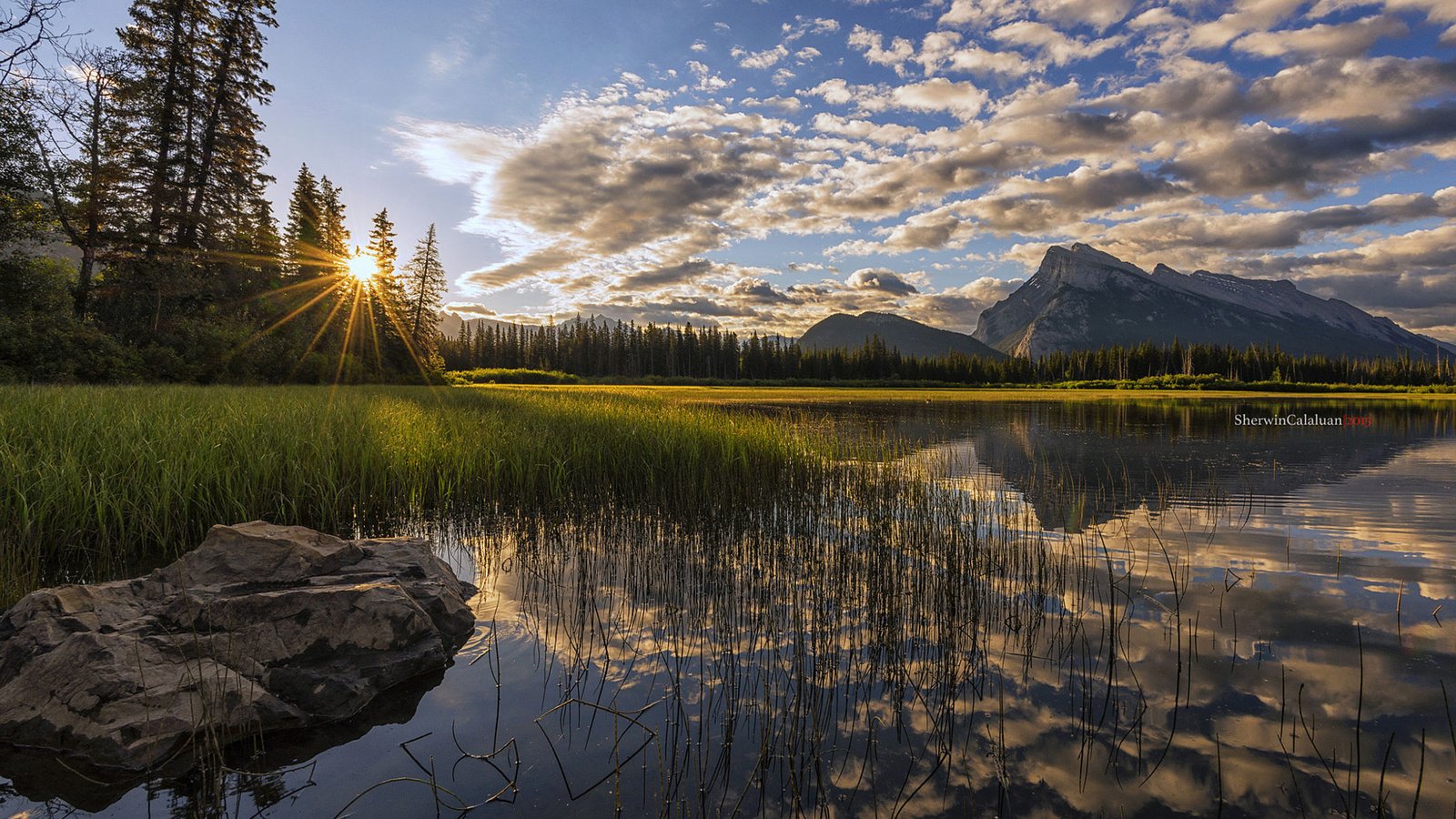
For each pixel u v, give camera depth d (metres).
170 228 26.00
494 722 3.22
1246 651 4.07
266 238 34.34
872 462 12.08
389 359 46.06
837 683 3.63
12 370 17.44
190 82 26.22
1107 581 5.55
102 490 5.70
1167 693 3.53
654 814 2.51
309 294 36.91
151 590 3.88
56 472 5.88
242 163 28.30
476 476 8.68
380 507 7.62
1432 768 2.83
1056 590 5.30
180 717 2.94
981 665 3.89
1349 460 13.48
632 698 3.46
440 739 3.07
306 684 3.33
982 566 5.96
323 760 2.90
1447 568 5.86
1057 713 3.35
